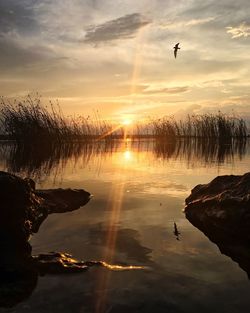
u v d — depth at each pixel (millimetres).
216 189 7527
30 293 3674
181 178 12133
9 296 3605
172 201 8336
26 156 20328
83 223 6426
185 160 19375
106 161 18578
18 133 29969
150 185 10633
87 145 34406
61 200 7957
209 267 4410
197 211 7008
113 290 3721
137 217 6879
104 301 3496
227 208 6301
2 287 3803
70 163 17156
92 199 8586
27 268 4273
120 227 6164
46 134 31047
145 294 3641
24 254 4773
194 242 5402
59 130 32906
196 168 15258
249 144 38812
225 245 5289
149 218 6809
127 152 26078
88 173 13461
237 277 4105
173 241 5434
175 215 7059
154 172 13852
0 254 4598
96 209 7559
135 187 10258
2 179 5457
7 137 30016
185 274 4160
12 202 5422
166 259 4652
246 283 3941
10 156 19953
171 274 4152
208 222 6465
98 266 4340
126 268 4320
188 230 6043
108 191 9617
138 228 6113
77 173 13430
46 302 3490
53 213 7152
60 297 3594
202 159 20016
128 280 3975
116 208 7637
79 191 8734
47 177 12258
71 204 7926
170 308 3371
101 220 6641
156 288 3773
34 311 3322
